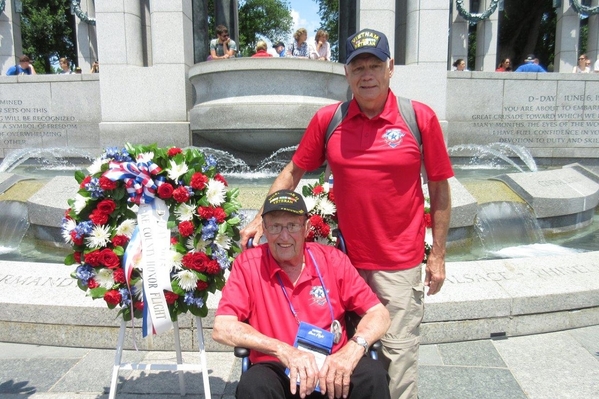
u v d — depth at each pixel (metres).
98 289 2.69
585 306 4.10
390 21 10.57
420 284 2.68
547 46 34.53
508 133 12.46
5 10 16.89
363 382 2.26
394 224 2.55
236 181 7.93
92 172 2.77
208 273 2.74
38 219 6.11
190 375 3.44
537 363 3.58
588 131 12.39
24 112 12.45
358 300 2.50
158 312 2.65
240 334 2.30
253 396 2.22
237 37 16.70
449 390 3.25
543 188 7.04
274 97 8.73
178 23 10.38
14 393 3.21
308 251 2.56
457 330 3.92
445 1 11.08
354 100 2.54
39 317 3.85
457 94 12.31
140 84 10.55
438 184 2.61
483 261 4.62
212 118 8.89
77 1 17.27
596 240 7.00
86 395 3.20
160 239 2.71
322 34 11.88
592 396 3.16
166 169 2.74
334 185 2.65
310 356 2.21
